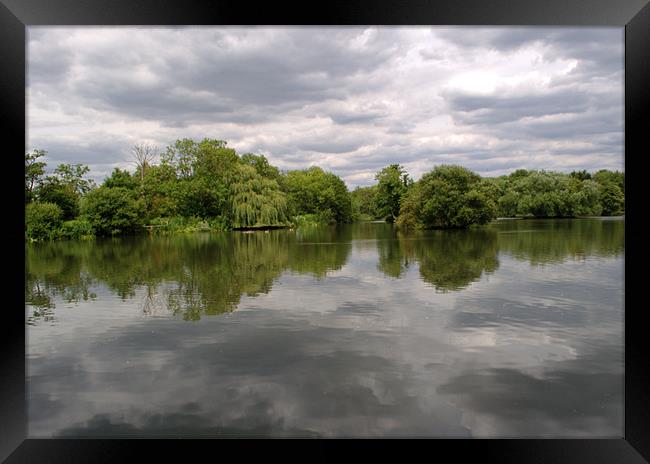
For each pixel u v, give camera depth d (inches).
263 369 191.0
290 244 780.0
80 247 789.9
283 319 270.8
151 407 159.3
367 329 247.6
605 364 193.0
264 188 1291.8
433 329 246.2
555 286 359.3
